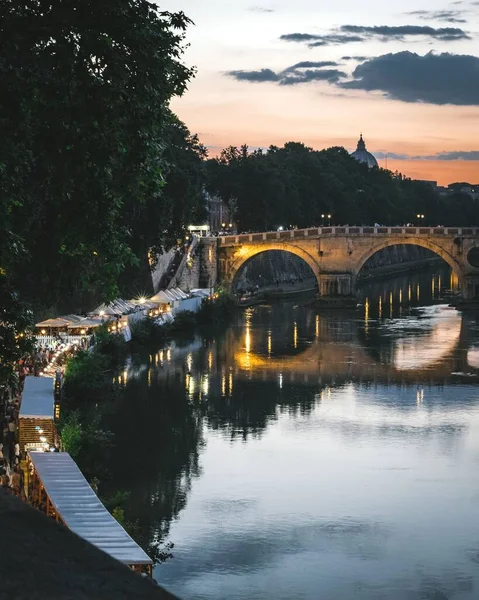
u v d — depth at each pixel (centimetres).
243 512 5269
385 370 10175
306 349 11669
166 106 3161
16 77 2788
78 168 2973
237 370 10062
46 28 2672
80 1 2736
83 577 266
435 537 4944
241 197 19450
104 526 3644
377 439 7025
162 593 266
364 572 4484
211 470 6078
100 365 8581
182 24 3039
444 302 18062
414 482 5881
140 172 3144
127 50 2831
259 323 14412
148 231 12006
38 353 7806
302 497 5559
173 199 13062
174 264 15438
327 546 4806
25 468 5006
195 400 8375
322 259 16712
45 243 3503
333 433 7200
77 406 7794
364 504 5438
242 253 16688
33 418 5434
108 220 3238
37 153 2986
